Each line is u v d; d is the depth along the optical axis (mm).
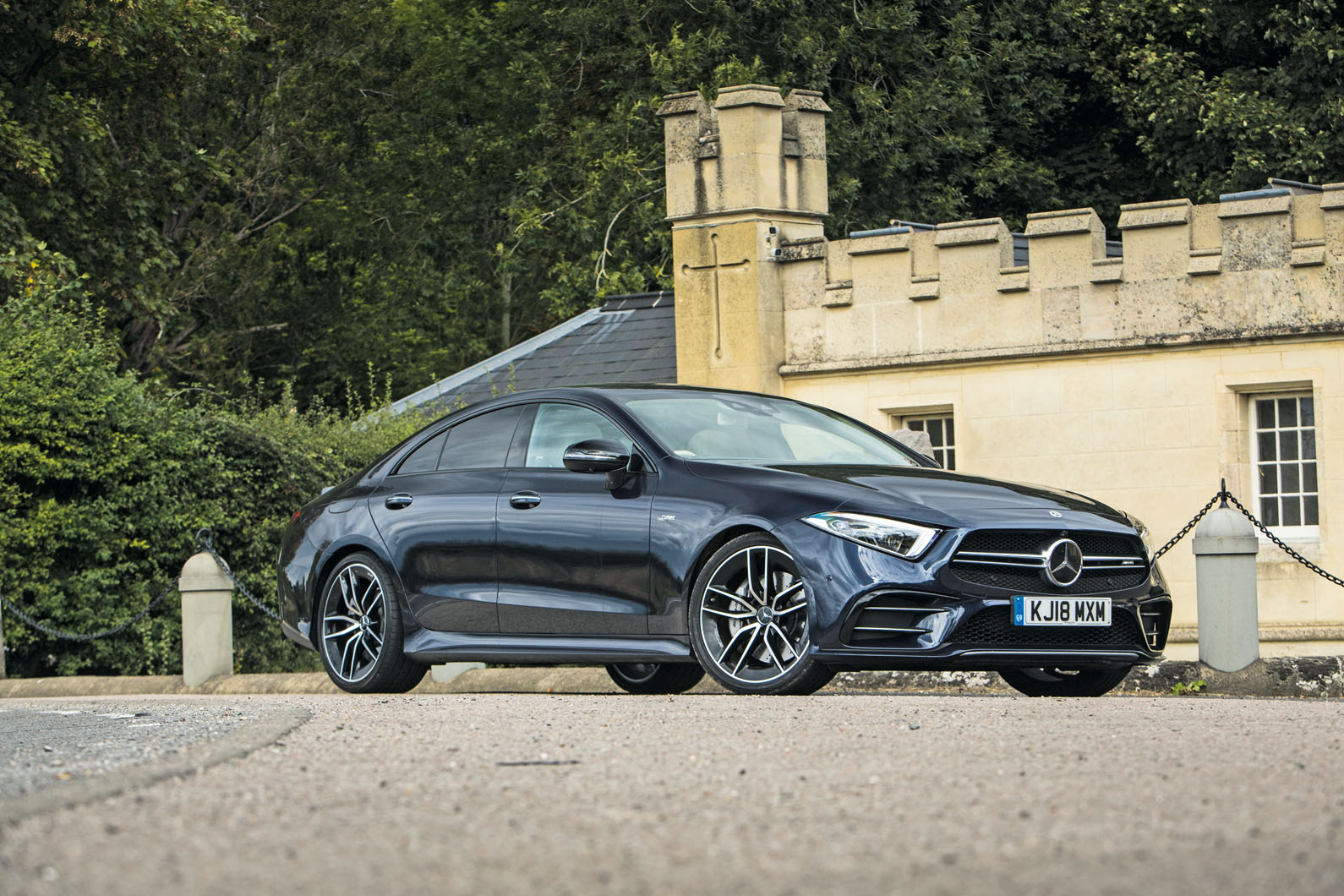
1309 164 30203
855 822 4262
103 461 15484
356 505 10414
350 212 42531
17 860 3824
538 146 41938
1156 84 31906
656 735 6324
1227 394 17281
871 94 32188
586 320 24375
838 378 19547
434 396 23344
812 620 8281
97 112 28406
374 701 8953
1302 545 17031
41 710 9469
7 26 25188
